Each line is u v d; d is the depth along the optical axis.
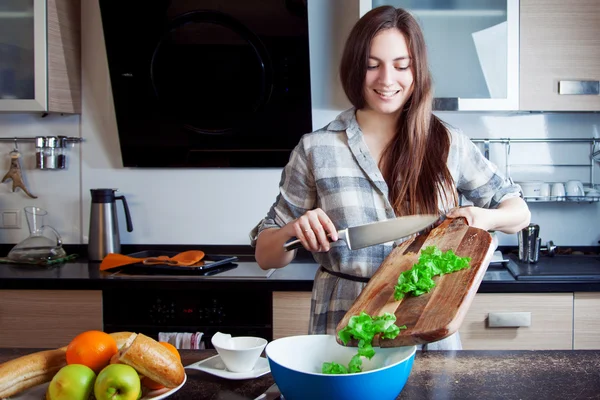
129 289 2.29
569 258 2.58
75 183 2.81
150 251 2.65
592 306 2.18
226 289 2.26
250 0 2.41
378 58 1.40
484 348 2.19
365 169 1.51
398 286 1.13
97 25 2.75
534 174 2.71
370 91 1.44
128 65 2.52
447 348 1.50
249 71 2.53
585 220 2.73
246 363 1.15
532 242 2.46
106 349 1.01
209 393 1.10
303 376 0.90
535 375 1.15
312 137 1.57
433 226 1.47
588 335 2.19
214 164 2.70
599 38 2.36
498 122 2.70
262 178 2.75
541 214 2.74
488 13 2.35
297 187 1.59
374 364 1.04
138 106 2.59
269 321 2.26
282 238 1.41
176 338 2.23
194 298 2.29
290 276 2.30
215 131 2.62
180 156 2.69
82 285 2.28
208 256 2.57
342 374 0.90
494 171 1.60
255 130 2.61
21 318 2.30
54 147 2.75
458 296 1.05
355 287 1.49
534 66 2.37
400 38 1.40
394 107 1.45
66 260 2.65
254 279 2.25
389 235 1.32
